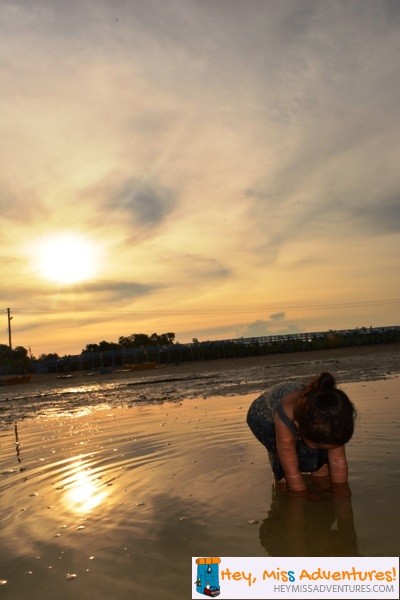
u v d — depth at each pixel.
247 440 6.00
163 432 7.03
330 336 55.81
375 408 7.39
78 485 4.70
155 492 4.30
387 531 3.23
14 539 3.54
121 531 3.52
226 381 18.06
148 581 2.81
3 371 55.56
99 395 18.06
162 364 49.78
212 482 4.46
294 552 3.05
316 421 3.48
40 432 8.57
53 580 2.90
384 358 24.31
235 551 3.10
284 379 16.03
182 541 3.29
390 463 4.59
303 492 4.04
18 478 5.14
